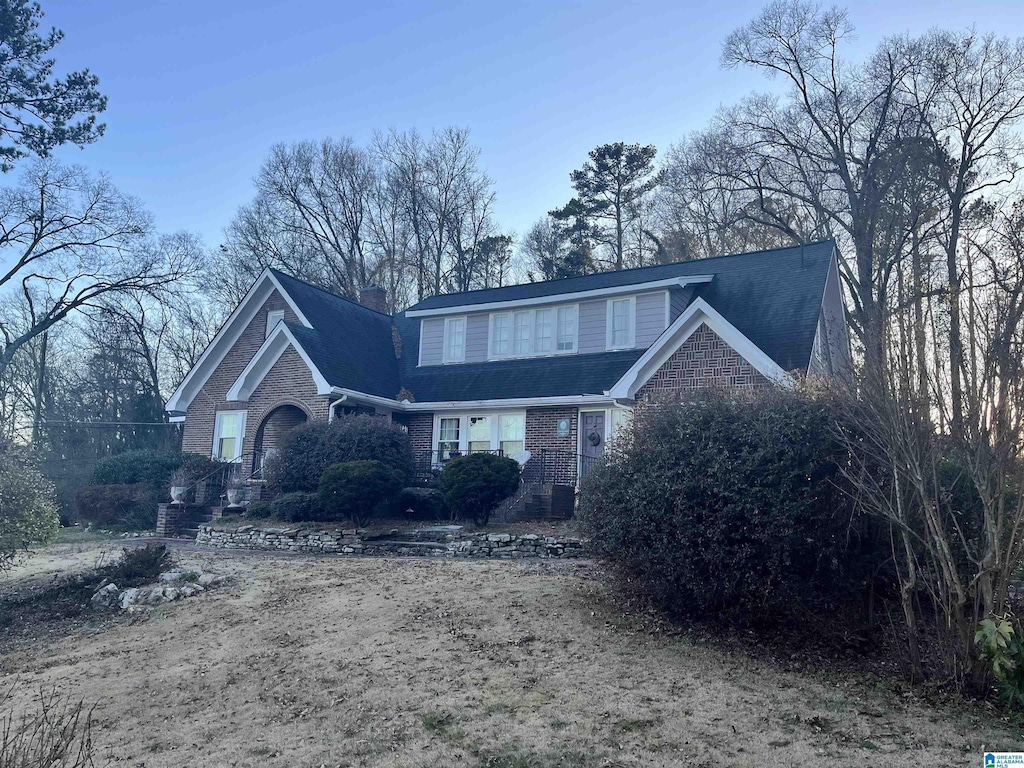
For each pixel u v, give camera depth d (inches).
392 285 1834.4
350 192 1882.4
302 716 282.5
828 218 1294.3
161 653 371.2
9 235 1315.2
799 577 327.0
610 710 269.9
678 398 386.3
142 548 566.9
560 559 552.4
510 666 316.8
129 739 276.2
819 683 295.0
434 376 941.8
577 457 778.2
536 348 901.2
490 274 1947.6
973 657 276.5
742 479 327.9
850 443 303.6
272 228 1830.7
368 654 341.7
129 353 1728.6
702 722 258.8
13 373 1717.5
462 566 518.0
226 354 973.8
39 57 1128.2
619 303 853.8
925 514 287.4
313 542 648.4
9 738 272.4
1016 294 270.7
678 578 350.0
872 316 307.7
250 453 876.6
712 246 1612.9
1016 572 301.3
